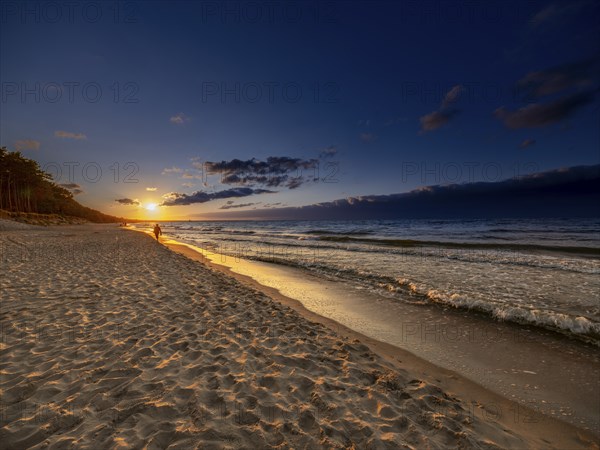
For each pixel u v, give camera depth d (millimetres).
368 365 4742
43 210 90062
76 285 8805
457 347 5957
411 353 5695
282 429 3057
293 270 14633
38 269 10992
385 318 7641
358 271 13242
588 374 4883
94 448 2676
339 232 44125
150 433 2896
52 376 3900
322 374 4305
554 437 3457
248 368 4332
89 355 4551
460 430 3250
